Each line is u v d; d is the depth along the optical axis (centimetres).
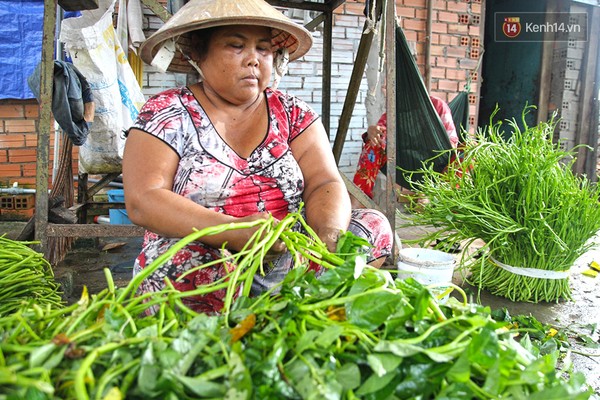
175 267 145
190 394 68
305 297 89
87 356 69
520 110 618
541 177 228
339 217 144
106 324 76
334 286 88
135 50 362
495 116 645
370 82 390
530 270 236
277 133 164
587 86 577
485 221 237
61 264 295
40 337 80
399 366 74
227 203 156
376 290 82
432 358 72
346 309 81
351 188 263
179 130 152
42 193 233
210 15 142
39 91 240
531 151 234
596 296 249
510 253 243
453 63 536
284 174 162
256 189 158
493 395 70
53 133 430
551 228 229
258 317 83
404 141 338
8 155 432
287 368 71
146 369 67
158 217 133
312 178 167
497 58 636
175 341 72
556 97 586
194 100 158
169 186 149
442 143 328
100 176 440
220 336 77
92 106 277
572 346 186
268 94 171
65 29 273
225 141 157
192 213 131
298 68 486
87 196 346
